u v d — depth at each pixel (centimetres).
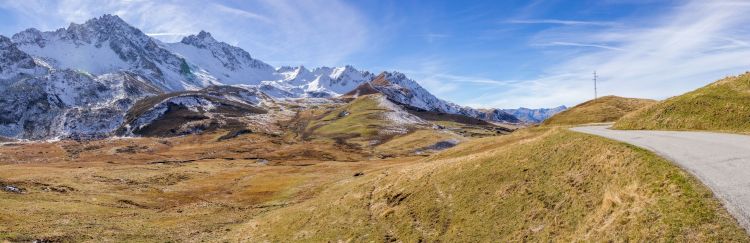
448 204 3544
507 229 2777
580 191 2650
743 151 2638
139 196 7294
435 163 4916
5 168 10256
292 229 4506
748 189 1900
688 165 2328
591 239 2105
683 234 1702
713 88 4756
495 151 4262
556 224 2516
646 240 1794
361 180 6462
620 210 2136
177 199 7356
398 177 4856
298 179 8950
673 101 4834
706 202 1823
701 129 4050
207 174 10312
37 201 5706
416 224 3500
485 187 3459
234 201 7281
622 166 2566
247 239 4553
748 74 4700
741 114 3912
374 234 3622
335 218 4359
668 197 1973
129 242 4247
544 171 3219
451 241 3016
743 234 1567
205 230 5069
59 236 4116
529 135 7275
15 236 3912
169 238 4588
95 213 5494
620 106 8900
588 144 3219
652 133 3875
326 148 19588
